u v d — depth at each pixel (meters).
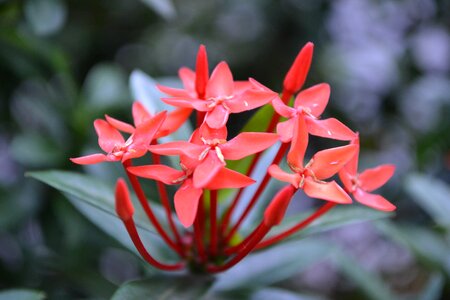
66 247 0.35
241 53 0.49
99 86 0.39
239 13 0.50
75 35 0.44
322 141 0.49
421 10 0.49
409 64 0.49
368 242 0.54
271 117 0.28
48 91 0.38
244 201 0.30
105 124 0.26
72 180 0.28
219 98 0.26
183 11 0.51
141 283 0.27
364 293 0.34
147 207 0.27
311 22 0.48
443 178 0.44
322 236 0.52
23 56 0.37
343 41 0.52
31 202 0.37
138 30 0.48
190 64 0.51
